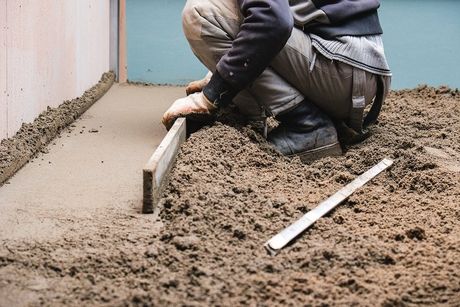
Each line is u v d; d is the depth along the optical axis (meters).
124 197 2.50
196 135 2.91
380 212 2.32
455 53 5.35
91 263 1.89
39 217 2.27
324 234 2.12
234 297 1.70
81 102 4.02
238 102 3.13
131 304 1.66
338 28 2.94
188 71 5.35
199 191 2.37
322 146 3.03
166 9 5.25
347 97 3.00
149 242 2.06
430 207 2.35
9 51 2.96
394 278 1.81
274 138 3.04
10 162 2.70
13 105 3.04
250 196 2.39
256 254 1.95
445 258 1.92
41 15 3.40
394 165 2.79
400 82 5.40
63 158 3.00
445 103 4.26
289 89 2.98
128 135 3.46
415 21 5.32
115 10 5.10
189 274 1.81
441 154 3.00
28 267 1.88
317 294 1.71
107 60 5.11
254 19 2.71
